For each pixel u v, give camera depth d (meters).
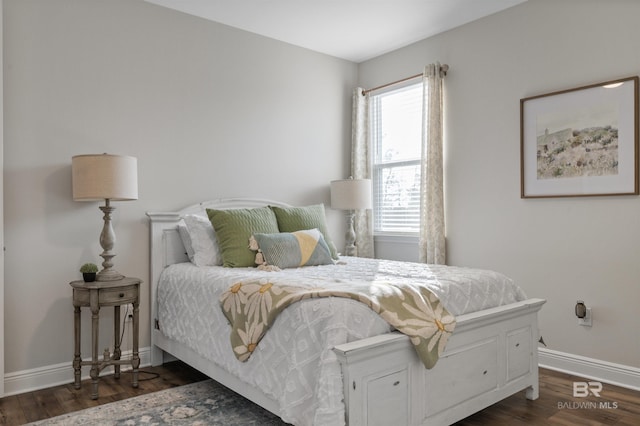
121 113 3.34
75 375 2.94
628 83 2.97
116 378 3.12
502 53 3.64
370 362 1.86
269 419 2.45
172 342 3.15
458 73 3.95
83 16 3.19
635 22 2.95
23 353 2.95
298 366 1.95
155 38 3.51
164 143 3.54
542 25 3.40
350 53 4.60
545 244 3.39
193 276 2.99
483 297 2.56
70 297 3.12
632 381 2.95
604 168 3.07
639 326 2.93
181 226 3.48
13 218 2.91
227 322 2.52
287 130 4.30
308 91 4.46
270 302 2.19
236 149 3.94
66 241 3.10
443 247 3.96
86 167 2.85
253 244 3.18
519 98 3.53
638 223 2.94
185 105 3.65
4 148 2.88
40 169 3.01
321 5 3.57
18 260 2.93
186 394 2.82
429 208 4.03
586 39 3.17
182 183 3.62
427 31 4.06
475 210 3.82
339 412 1.76
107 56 3.28
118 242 3.31
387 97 4.69
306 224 3.60
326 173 4.61
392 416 1.95
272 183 4.18
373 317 1.99
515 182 3.56
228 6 3.58
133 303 3.00
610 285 3.06
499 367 2.52
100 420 2.46
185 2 3.50
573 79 3.23
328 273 2.81
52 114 3.06
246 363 2.29
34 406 2.68
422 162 4.11
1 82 2.74
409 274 2.71
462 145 3.91
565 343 3.28
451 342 2.24
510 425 2.41
